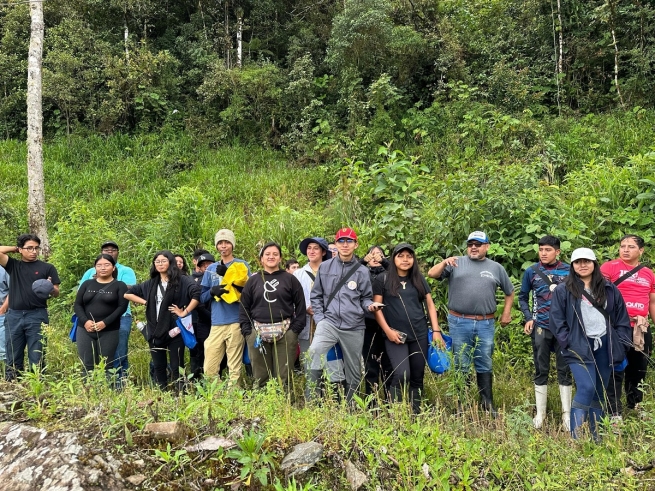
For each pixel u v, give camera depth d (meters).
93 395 3.23
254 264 8.44
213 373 5.21
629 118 12.40
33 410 3.07
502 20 15.66
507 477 3.09
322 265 4.86
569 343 4.11
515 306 6.44
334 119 13.76
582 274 4.13
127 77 15.11
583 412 3.92
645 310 4.68
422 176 9.02
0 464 2.62
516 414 3.90
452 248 7.07
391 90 13.01
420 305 4.81
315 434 3.03
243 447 2.68
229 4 17.41
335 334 4.57
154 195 11.95
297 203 11.07
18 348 5.35
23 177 12.49
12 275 5.38
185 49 16.86
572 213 7.18
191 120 15.28
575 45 14.34
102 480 2.44
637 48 13.38
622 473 3.06
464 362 4.93
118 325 5.12
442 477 2.79
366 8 14.08
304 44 16.58
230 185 12.01
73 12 16.08
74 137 14.70
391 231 7.72
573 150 11.22
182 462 2.62
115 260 5.66
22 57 16.22
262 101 14.91
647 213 7.19
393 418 3.53
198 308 5.58
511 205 7.07
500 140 11.42
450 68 14.26
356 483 2.72
